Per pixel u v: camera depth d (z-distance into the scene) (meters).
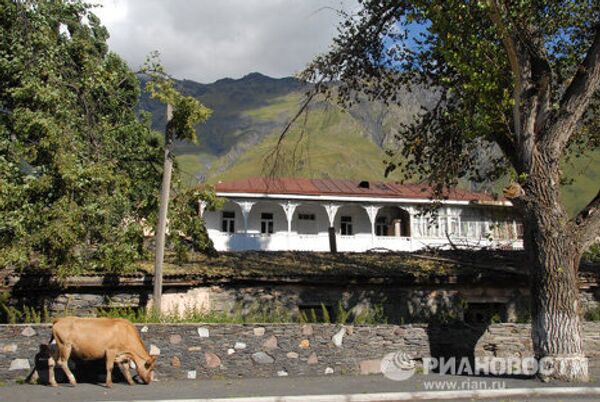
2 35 15.66
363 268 15.95
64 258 12.50
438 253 19.66
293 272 14.99
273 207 37.78
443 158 15.90
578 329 11.23
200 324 11.36
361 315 14.50
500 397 9.85
